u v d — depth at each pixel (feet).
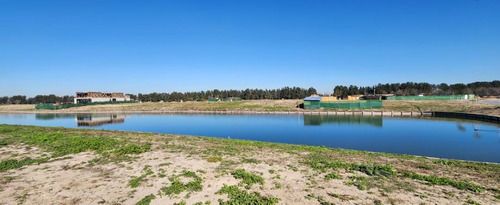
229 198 25.05
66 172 33.32
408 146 69.36
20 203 24.31
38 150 46.34
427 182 29.73
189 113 217.15
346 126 114.52
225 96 443.32
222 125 126.00
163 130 111.45
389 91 422.82
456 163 39.45
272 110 207.82
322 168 34.91
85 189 27.55
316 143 75.15
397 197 25.45
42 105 278.26
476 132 91.71
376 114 172.14
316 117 159.94
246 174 31.65
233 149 48.21
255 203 23.81
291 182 29.66
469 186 28.25
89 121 159.02
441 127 106.32
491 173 33.88
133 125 132.05
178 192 26.32
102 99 337.52
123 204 24.09
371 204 23.95
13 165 35.88
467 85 410.52
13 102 416.26
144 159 39.75
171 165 36.35
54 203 24.29
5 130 75.00
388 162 39.50
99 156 41.60
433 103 202.49
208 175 31.96
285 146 54.29
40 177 31.42
